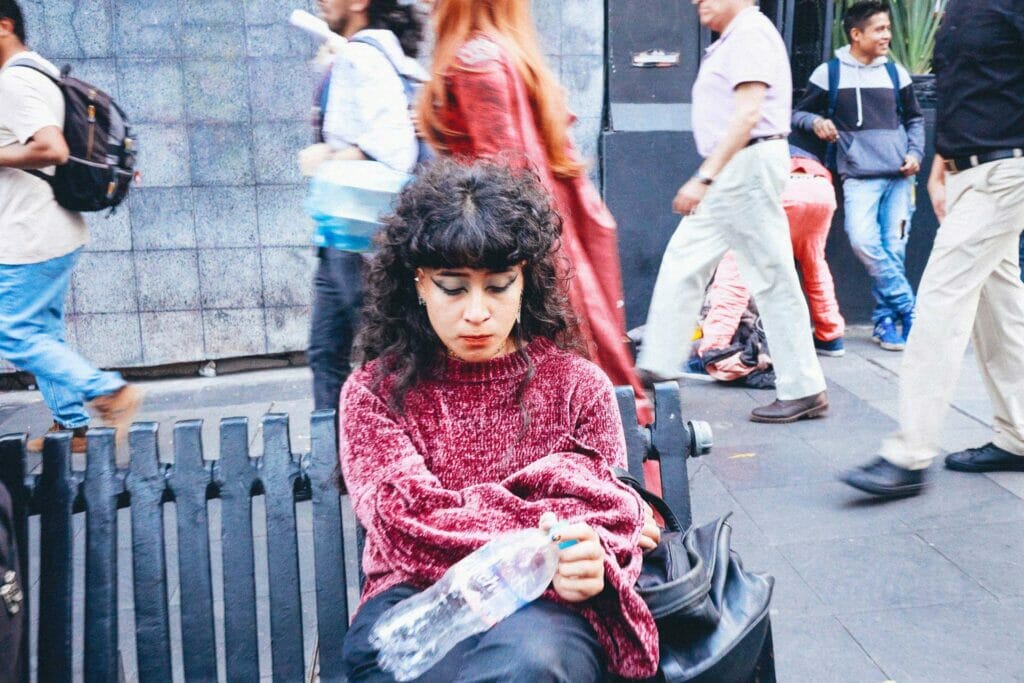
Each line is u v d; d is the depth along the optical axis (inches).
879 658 91.2
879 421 160.7
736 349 184.2
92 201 142.9
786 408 162.4
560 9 198.1
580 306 91.8
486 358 63.3
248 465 71.3
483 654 53.3
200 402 185.0
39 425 175.6
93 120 140.6
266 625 104.4
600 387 65.3
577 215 93.5
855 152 197.2
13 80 133.1
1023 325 128.1
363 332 66.3
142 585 69.3
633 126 203.8
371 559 64.4
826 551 113.6
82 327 197.6
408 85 95.7
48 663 67.6
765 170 148.6
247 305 201.0
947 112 120.8
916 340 123.2
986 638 93.9
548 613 55.7
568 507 58.9
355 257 95.5
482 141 85.1
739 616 59.8
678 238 154.8
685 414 169.0
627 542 58.0
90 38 188.2
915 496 127.2
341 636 70.2
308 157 96.0
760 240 153.6
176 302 199.0
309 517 130.6
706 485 135.6
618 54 201.6
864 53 195.5
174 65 190.4
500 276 59.5
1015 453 133.3
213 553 118.5
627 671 56.7
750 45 142.1
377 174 90.9
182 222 196.2
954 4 120.2
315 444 71.9
